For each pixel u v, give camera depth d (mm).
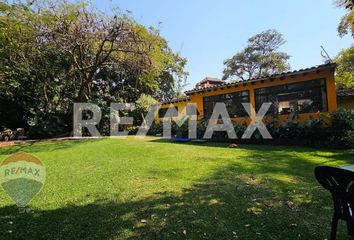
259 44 37344
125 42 13289
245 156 6785
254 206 3279
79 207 3396
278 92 10406
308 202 3354
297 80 9828
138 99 19734
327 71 9031
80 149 9250
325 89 9086
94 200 3654
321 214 2980
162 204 3436
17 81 14383
